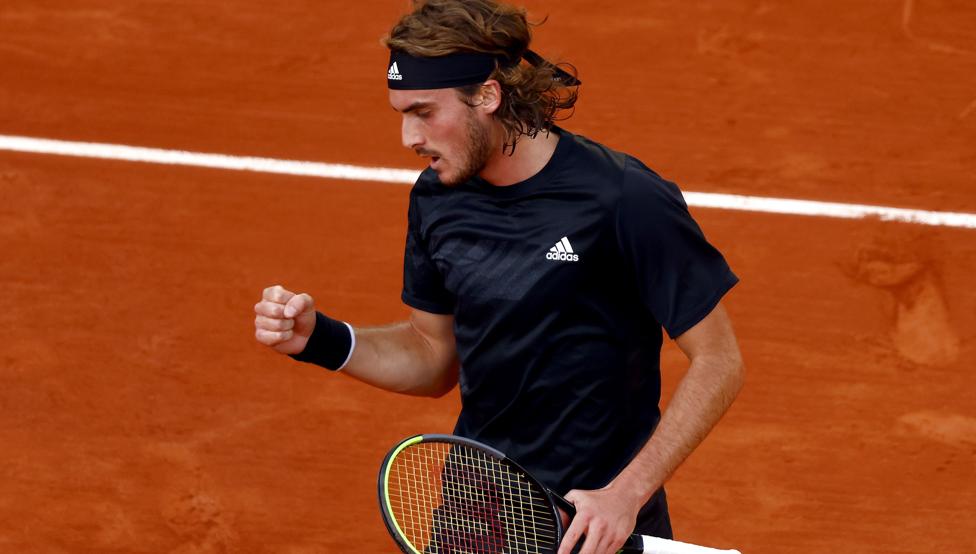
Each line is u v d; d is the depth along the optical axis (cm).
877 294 2669
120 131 3209
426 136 1338
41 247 2845
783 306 2642
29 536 2239
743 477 2300
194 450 2373
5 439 2409
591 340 1419
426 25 1295
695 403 1363
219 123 3228
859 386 2469
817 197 2936
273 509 2270
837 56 3391
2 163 3097
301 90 3344
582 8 3581
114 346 2592
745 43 3441
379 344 1575
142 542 2227
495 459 1414
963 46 3422
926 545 2191
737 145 3102
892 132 3138
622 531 1296
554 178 1373
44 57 3478
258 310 1418
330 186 3006
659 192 1355
